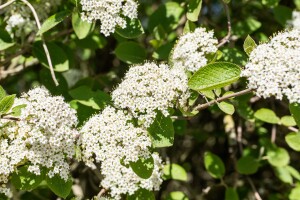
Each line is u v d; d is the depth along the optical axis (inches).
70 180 173.5
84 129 170.4
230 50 211.0
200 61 182.2
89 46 246.5
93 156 190.2
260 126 275.4
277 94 153.5
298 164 303.3
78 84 248.7
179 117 179.9
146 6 327.0
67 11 199.5
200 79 161.9
